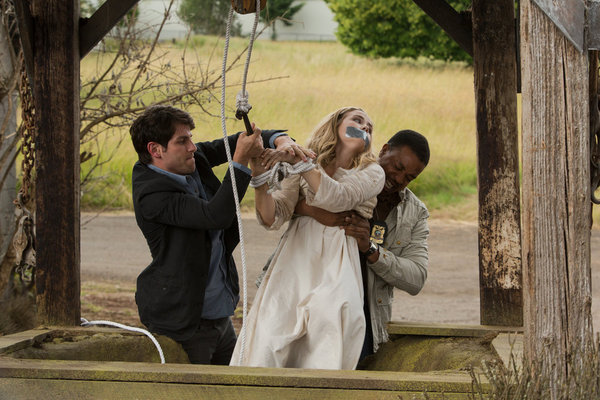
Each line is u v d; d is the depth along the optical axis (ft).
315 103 99.25
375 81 115.75
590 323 13.30
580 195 13.28
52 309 20.03
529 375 12.82
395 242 19.39
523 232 13.62
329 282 16.97
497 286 19.61
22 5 19.88
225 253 19.57
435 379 13.79
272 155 16.71
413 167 18.72
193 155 19.07
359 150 17.66
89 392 14.20
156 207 17.61
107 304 41.01
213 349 19.33
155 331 18.51
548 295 13.34
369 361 19.44
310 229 17.65
